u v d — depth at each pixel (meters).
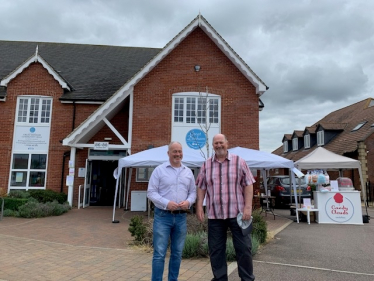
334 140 26.91
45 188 14.77
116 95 13.12
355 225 10.20
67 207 12.71
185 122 13.79
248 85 14.08
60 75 15.91
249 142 13.71
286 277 4.73
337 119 32.91
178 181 4.12
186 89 13.91
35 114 15.38
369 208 17.48
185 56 14.15
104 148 13.22
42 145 15.16
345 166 12.43
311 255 6.09
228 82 14.05
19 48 19.83
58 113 15.39
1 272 4.93
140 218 7.24
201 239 5.99
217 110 13.95
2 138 14.94
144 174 13.95
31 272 4.95
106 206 15.20
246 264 3.93
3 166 14.74
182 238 4.11
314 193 11.21
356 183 21.30
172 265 4.05
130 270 5.08
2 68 17.41
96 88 16.34
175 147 4.20
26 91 15.36
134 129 13.52
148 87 13.84
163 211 4.04
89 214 12.12
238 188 4.08
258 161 10.52
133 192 13.52
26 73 15.52
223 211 4.01
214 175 4.13
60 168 14.99
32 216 10.98
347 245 7.02
